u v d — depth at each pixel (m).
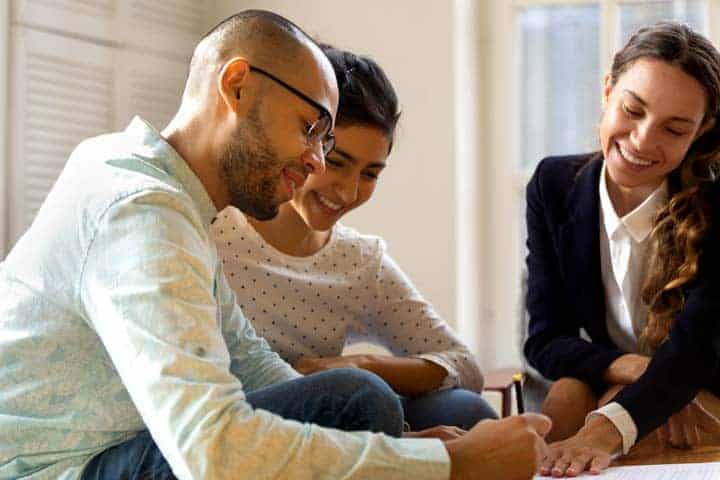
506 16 4.60
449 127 4.48
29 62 3.84
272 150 1.86
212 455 1.57
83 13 4.07
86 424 1.81
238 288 2.68
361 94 2.46
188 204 1.77
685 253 2.71
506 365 4.60
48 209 1.84
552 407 2.74
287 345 2.74
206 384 1.60
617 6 4.48
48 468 1.82
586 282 2.90
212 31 1.94
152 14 4.43
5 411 1.80
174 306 1.64
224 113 1.86
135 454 1.79
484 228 4.64
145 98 4.41
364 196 2.57
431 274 4.50
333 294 2.78
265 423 1.62
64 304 1.77
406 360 2.75
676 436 2.63
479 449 1.73
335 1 4.63
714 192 2.74
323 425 1.82
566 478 2.25
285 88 1.85
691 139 2.65
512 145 4.61
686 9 4.39
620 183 2.70
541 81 4.59
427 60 4.52
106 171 1.80
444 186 4.49
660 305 2.76
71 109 4.04
